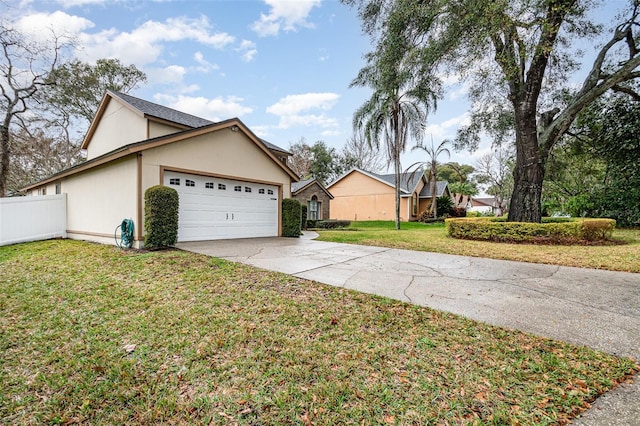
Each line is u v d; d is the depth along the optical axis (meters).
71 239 9.72
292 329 3.07
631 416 1.85
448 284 4.55
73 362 2.55
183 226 8.16
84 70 19.92
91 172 9.06
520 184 9.87
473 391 2.10
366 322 3.21
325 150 34.75
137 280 4.80
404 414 1.88
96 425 1.86
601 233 8.54
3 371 2.44
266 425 1.82
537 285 4.50
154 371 2.40
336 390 2.12
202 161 8.52
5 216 9.09
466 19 6.40
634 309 3.54
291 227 11.00
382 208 23.80
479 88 10.45
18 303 3.94
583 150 14.45
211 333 3.01
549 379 2.23
